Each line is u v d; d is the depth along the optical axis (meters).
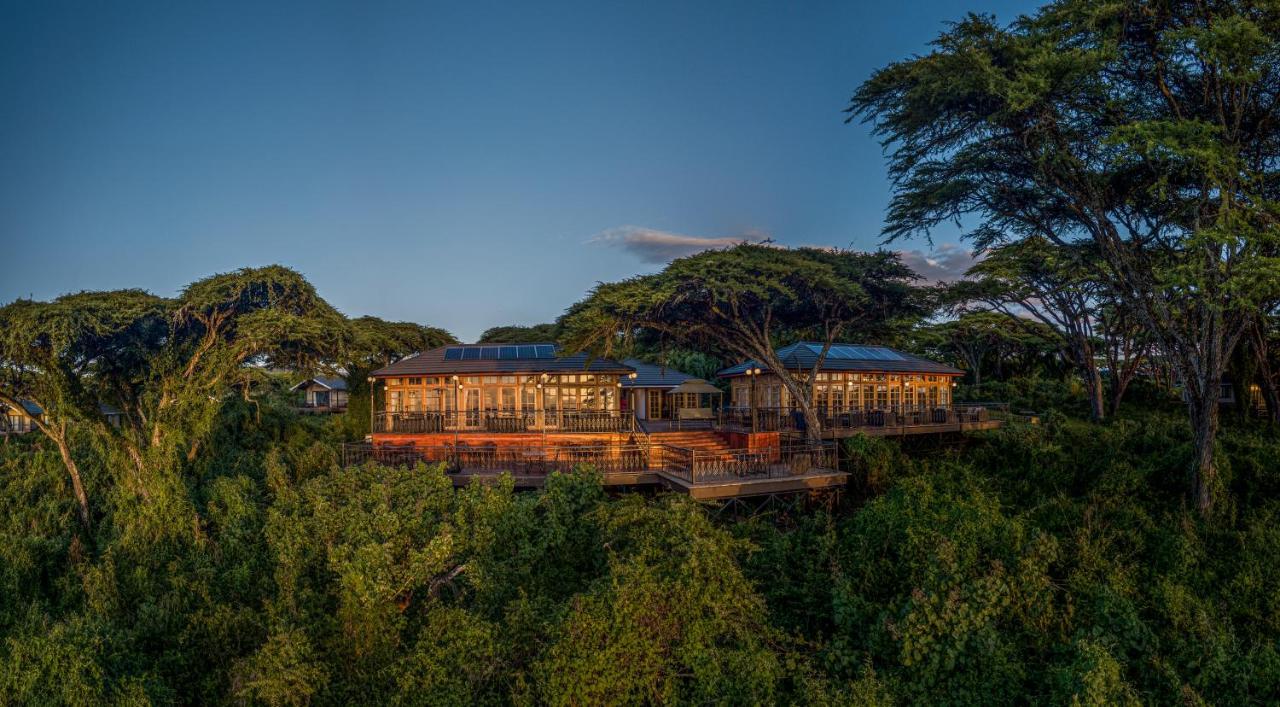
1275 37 15.88
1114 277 20.89
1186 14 16.97
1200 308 18.69
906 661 12.68
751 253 23.19
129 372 26.05
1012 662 12.80
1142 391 41.31
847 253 26.14
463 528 17.44
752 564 17.08
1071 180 19.67
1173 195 18.81
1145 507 19.02
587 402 28.25
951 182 20.69
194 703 14.52
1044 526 18.47
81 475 25.42
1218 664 12.47
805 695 12.12
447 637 12.89
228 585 17.89
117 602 17.41
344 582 15.16
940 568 14.51
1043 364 51.66
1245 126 17.95
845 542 17.56
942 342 47.91
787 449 23.47
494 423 26.55
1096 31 16.78
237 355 23.70
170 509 21.52
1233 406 33.59
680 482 20.23
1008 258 30.42
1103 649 12.13
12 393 23.36
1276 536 16.48
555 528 17.14
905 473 22.80
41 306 21.36
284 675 12.83
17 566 19.16
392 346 38.19
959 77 16.92
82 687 12.26
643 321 24.55
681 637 12.80
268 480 24.36
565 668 11.62
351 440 33.41
